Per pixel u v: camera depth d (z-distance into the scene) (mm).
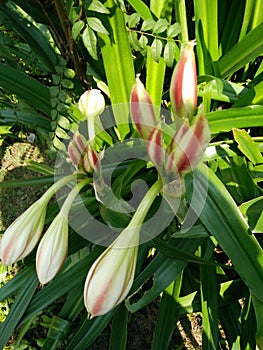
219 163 542
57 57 629
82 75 603
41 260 352
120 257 308
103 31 452
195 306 565
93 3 443
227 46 612
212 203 415
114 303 309
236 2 571
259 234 514
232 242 404
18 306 512
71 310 557
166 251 497
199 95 558
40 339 692
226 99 549
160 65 545
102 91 632
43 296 518
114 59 524
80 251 614
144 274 509
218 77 556
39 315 720
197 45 566
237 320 572
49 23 596
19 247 360
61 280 523
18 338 657
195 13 540
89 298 306
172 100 349
